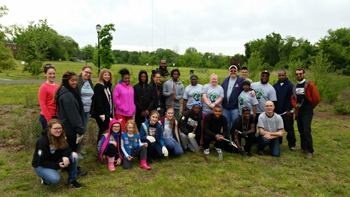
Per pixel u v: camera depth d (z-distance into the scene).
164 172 4.23
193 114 5.34
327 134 6.82
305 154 5.27
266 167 4.52
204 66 86.88
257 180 3.96
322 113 10.26
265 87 5.70
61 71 37.22
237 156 5.11
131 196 3.36
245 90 5.57
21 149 5.05
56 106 4.03
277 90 5.68
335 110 10.17
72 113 3.63
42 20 25.58
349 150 5.51
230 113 5.90
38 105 9.38
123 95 5.04
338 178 4.03
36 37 25.56
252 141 5.14
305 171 4.33
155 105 5.82
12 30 11.66
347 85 18.92
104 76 4.81
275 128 5.12
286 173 4.24
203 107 5.99
